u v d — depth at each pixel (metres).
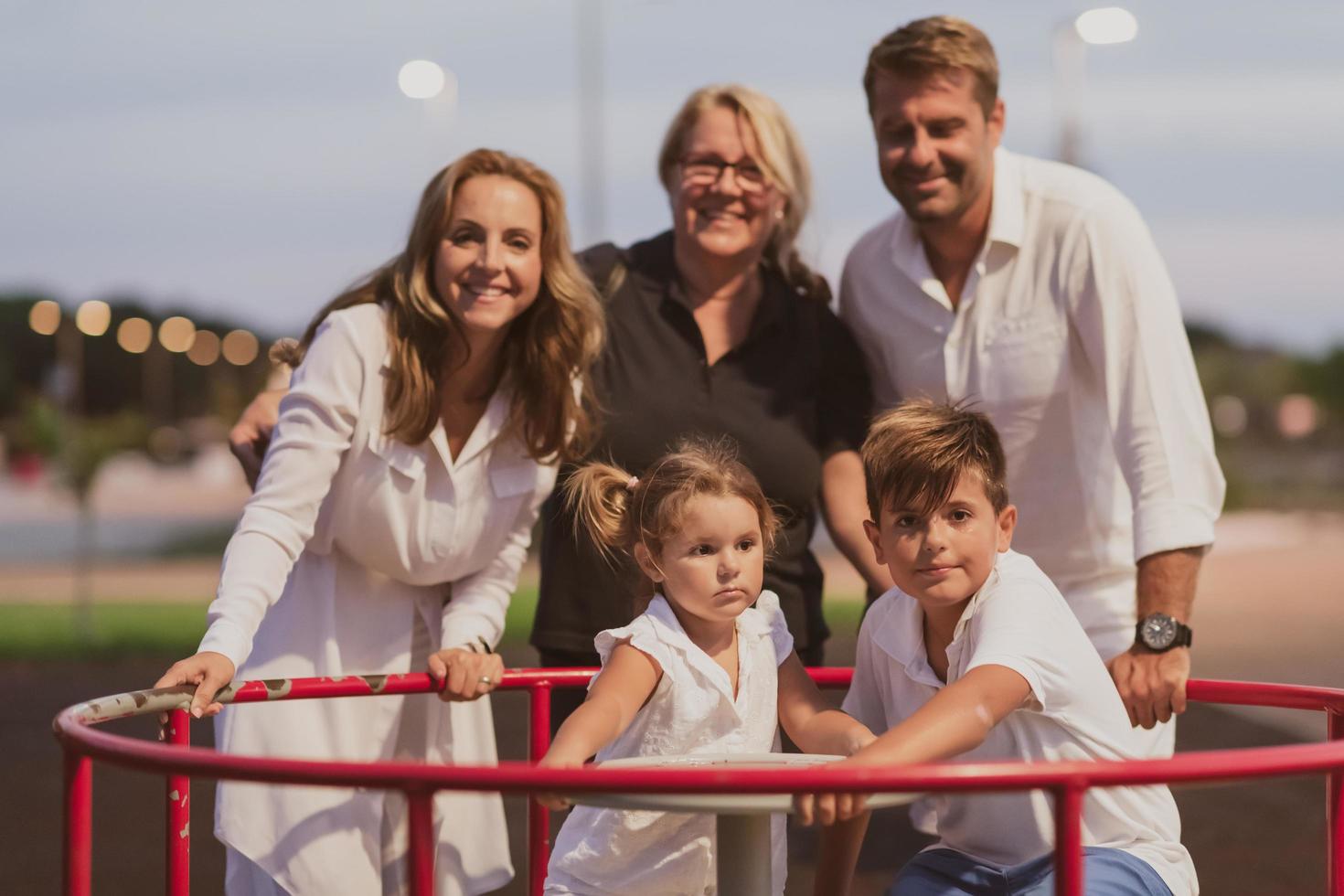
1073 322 4.07
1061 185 4.10
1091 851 2.98
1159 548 3.72
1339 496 46.56
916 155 4.02
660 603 3.10
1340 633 14.59
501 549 3.79
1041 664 2.85
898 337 4.32
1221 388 57.59
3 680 12.54
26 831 7.55
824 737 3.03
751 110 4.14
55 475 15.73
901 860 6.86
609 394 4.09
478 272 3.52
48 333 83.94
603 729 2.87
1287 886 6.32
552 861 3.13
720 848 2.78
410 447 3.56
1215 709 10.80
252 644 3.67
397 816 3.71
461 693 3.42
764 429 4.11
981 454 3.01
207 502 50.00
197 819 7.91
